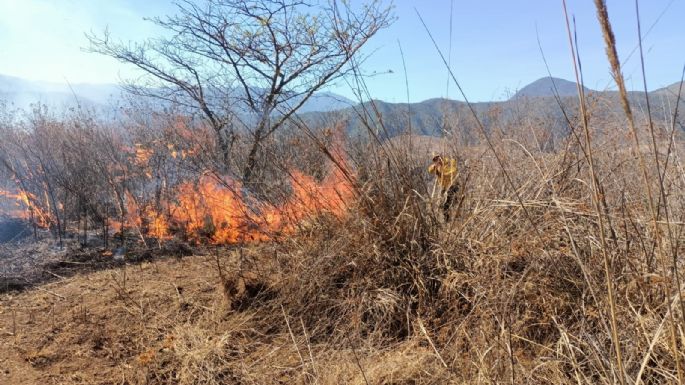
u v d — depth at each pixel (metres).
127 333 3.46
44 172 6.07
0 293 4.21
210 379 2.86
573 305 2.77
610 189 3.23
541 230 3.11
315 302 3.56
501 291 2.90
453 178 3.77
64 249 5.34
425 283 3.41
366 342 3.10
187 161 6.52
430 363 2.78
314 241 3.99
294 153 5.11
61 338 3.39
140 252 5.29
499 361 2.45
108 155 6.68
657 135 2.69
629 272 2.65
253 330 3.39
